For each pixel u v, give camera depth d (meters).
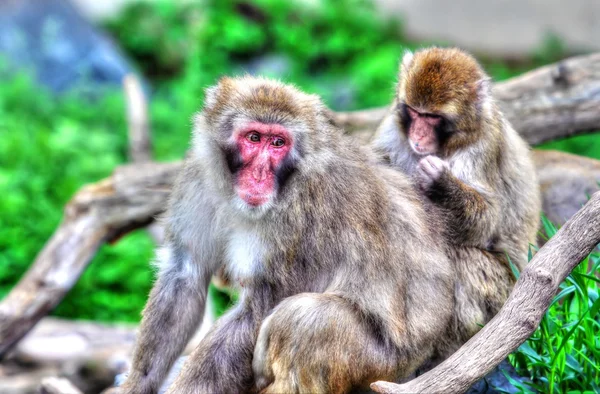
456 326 10.12
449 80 10.98
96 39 32.94
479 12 33.50
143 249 19.66
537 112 14.16
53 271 14.63
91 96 30.88
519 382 9.16
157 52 33.97
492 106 11.27
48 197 21.17
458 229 10.33
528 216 11.34
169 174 14.73
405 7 34.22
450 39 33.56
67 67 32.22
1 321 14.36
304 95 9.19
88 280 18.72
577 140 22.23
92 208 14.81
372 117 14.90
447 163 10.77
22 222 19.73
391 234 9.19
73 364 15.58
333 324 8.58
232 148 8.94
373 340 8.88
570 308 9.95
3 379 15.42
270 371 8.63
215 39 30.38
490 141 11.07
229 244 9.22
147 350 9.49
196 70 27.59
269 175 8.80
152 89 32.50
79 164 22.83
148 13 35.00
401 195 9.59
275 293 9.02
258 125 8.82
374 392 9.07
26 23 32.88
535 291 7.68
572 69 14.14
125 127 27.17
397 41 32.72
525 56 32.41
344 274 8.96
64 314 18.41
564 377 9.07
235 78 9.41
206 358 8.88
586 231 7.73
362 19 31.77
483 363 7.62
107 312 18.48
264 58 30.98
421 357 9.31
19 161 22.84
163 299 9.55
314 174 8.91
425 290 9.29
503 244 10.86
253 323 8.98
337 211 8.95
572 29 32.59
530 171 11.60
